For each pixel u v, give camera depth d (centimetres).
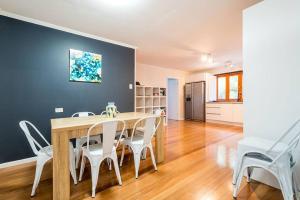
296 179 168
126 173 227
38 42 279
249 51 208
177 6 229
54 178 164
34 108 277
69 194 170
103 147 183
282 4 179
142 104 558
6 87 253
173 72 739
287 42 176
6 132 253
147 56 505
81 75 328
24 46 266
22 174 228
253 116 205
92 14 254
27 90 270
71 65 315
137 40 370
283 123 179
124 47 400
